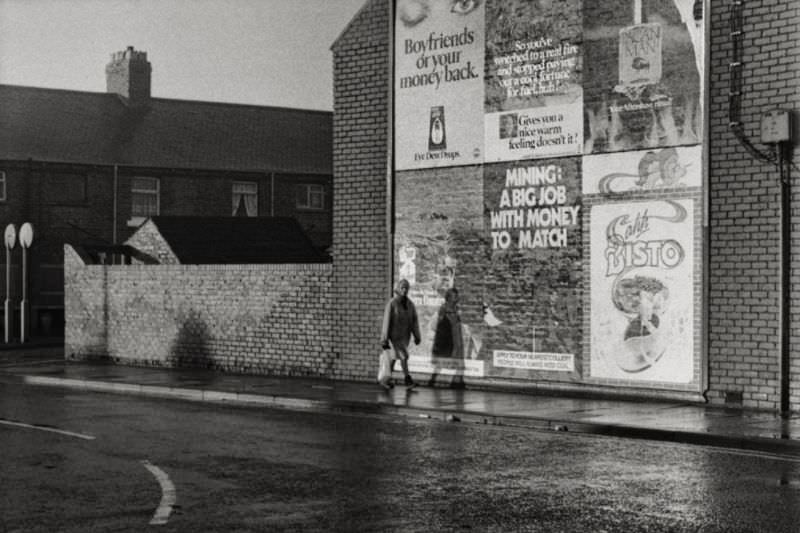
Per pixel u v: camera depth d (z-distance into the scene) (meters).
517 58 19.80
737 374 17.19
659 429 14.37
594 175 18.73
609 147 18.58
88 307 29.17
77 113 49.81
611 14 18.55
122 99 51.78
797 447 13.12
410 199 21.34
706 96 17.47
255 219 38.16
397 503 10.12
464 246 20.50
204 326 25.80
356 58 22.23
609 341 18.50
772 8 16.88
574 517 9.51
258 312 24.42
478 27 20.33
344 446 13.69
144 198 48.91
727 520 9.36
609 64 18.58
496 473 11.70
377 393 19.53
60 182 46.88
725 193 17.33
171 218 36.12
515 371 19.70
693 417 15.72
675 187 17.78
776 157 16.78
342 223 22.55
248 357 24.69
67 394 21.06
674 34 17.84
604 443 13.97
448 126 20.77
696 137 17.58
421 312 21.12
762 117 16.92
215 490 10.77
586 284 18.81
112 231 47.84
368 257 22.11
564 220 19.11
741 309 17.12
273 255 36.44
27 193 45.94
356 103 22.25
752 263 17.03
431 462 12.42
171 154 49.91
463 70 20.55
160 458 12.77
